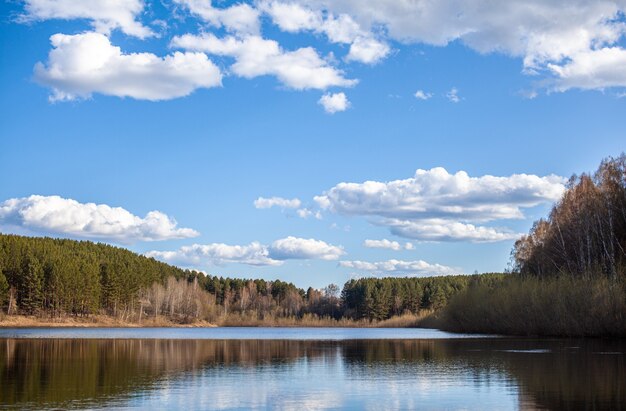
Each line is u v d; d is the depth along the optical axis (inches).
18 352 2258.9
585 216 3592.5
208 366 1772.9
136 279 7480.3
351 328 7839.6
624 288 3014.3
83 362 1854.1
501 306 3814.0
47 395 1165.1
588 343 2709.2
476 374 1508.4
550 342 2837.1
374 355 2209.6
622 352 2118.6
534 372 1515.7
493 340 3166.8
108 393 1196.5
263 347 2790.4
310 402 1107.3
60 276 6373.0
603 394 1146.0
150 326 7573.8
